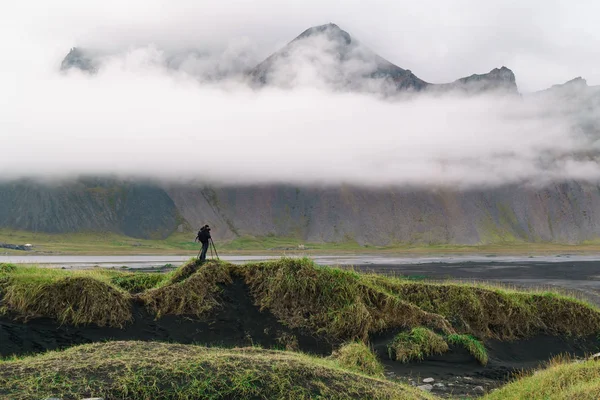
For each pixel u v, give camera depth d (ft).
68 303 55.93
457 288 68.80
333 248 634.84
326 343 58.95
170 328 57.47
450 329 62.13
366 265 239.71
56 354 37.76
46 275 61.00
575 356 62.49
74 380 31.35
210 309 61.21
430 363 55.42
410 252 508.53
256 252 492.95
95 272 73.77
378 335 60.90
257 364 34.86
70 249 476.95
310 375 34.53
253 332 59.11
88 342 52.08
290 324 61.05
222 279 65.67
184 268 67.67
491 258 350.23
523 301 69.82
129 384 31.27
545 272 198.70
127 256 384.06
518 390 41.86
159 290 61.62
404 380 50.11
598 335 68.13
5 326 52.24
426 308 66.33
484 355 57.06
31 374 31.91
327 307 62.64
